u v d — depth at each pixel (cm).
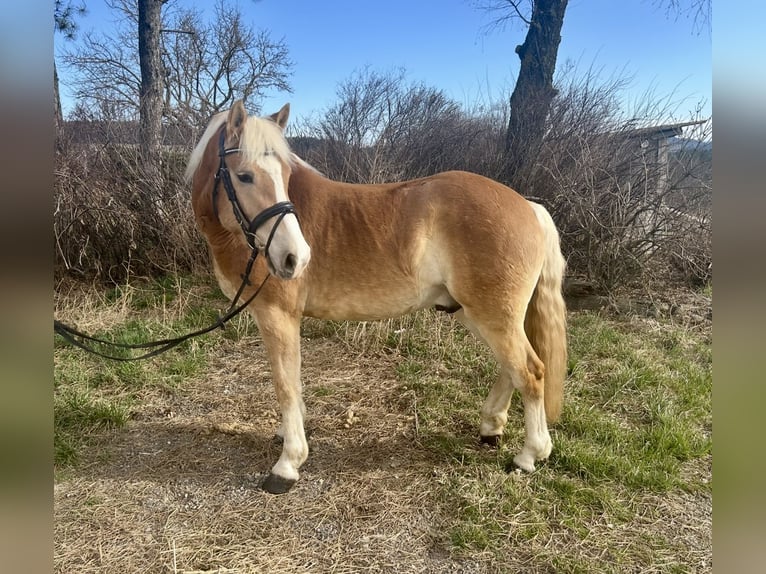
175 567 203
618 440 288
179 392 361
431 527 228
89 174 564
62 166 537
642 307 507
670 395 343
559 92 625
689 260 523
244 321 472
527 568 206
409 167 629
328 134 690
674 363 389
